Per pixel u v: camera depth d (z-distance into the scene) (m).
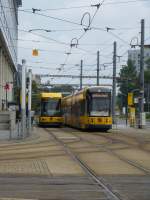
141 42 58.56
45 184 15.00
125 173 17.92
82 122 50.44
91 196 12.95
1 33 54.22
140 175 17.38
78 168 19.31
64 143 33.34
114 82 68.25
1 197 12.60
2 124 51.31
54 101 62.12
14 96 102.25
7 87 63.34
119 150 28.16
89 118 48.03
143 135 44.78
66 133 46.78
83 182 15.54
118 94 126.69
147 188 14.40
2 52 69.12
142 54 58.69
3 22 56.66
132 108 66.19
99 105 48.25
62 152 26.33
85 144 32.62
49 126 64.56
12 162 21.11
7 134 42.34
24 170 18.39
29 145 31.28
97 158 23.36
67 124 65.44
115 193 13.46
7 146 30.33
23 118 37.97
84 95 49.47
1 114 51.53
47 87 122.31
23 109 38.12
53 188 14.26
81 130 53.59
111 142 34.81
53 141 35.25
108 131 52.78
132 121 66.12
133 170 18.83
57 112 61.97
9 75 91.44
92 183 15.34
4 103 71.25
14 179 16.02
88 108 48.28
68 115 64.06
